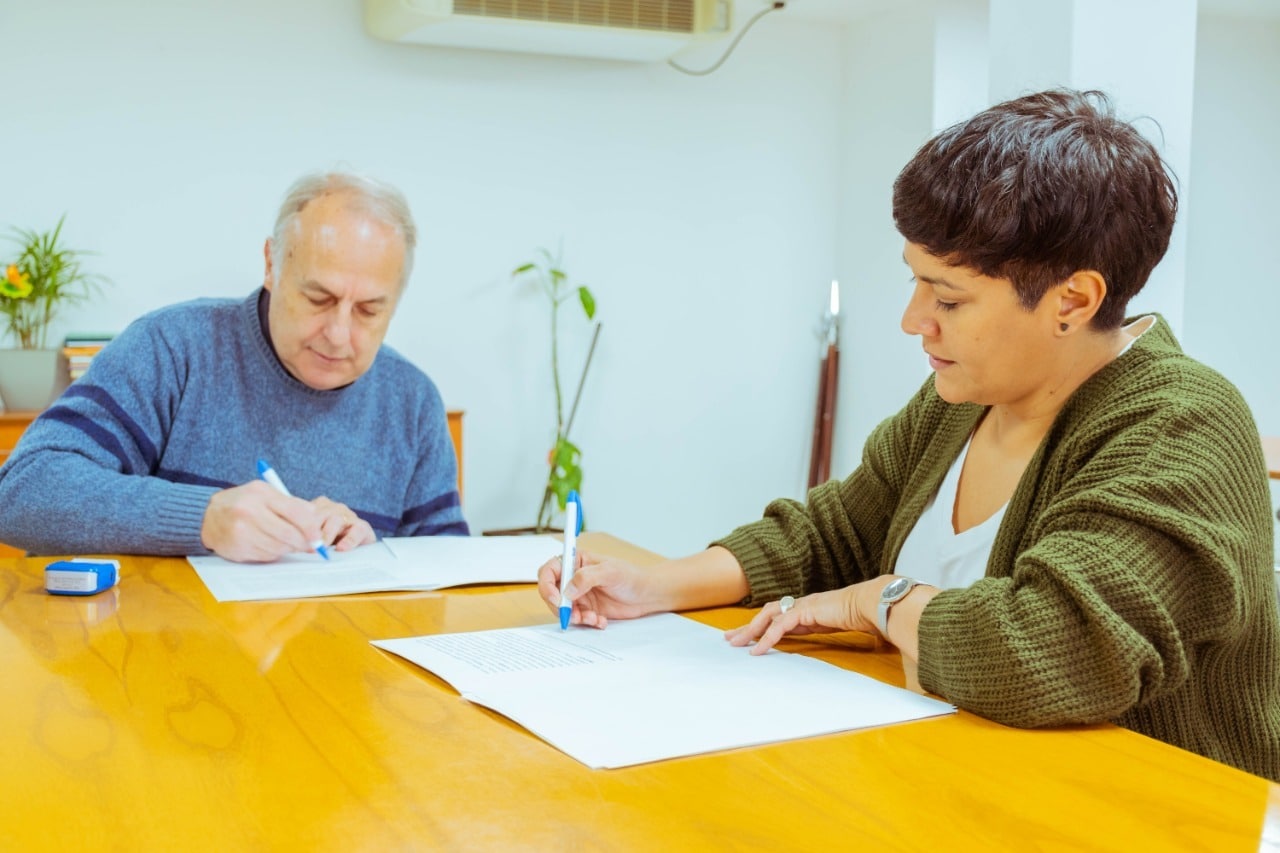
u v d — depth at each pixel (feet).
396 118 12.44
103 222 11.41
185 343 5.94
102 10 11.28
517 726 2.68
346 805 2.18
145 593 4.21
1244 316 15.97
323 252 5.51
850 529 4.35
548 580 3.88
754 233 14.29
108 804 2.18
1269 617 3.17
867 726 2.71
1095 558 2.85
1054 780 2.37
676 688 2.99
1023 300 3.17
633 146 13.55
